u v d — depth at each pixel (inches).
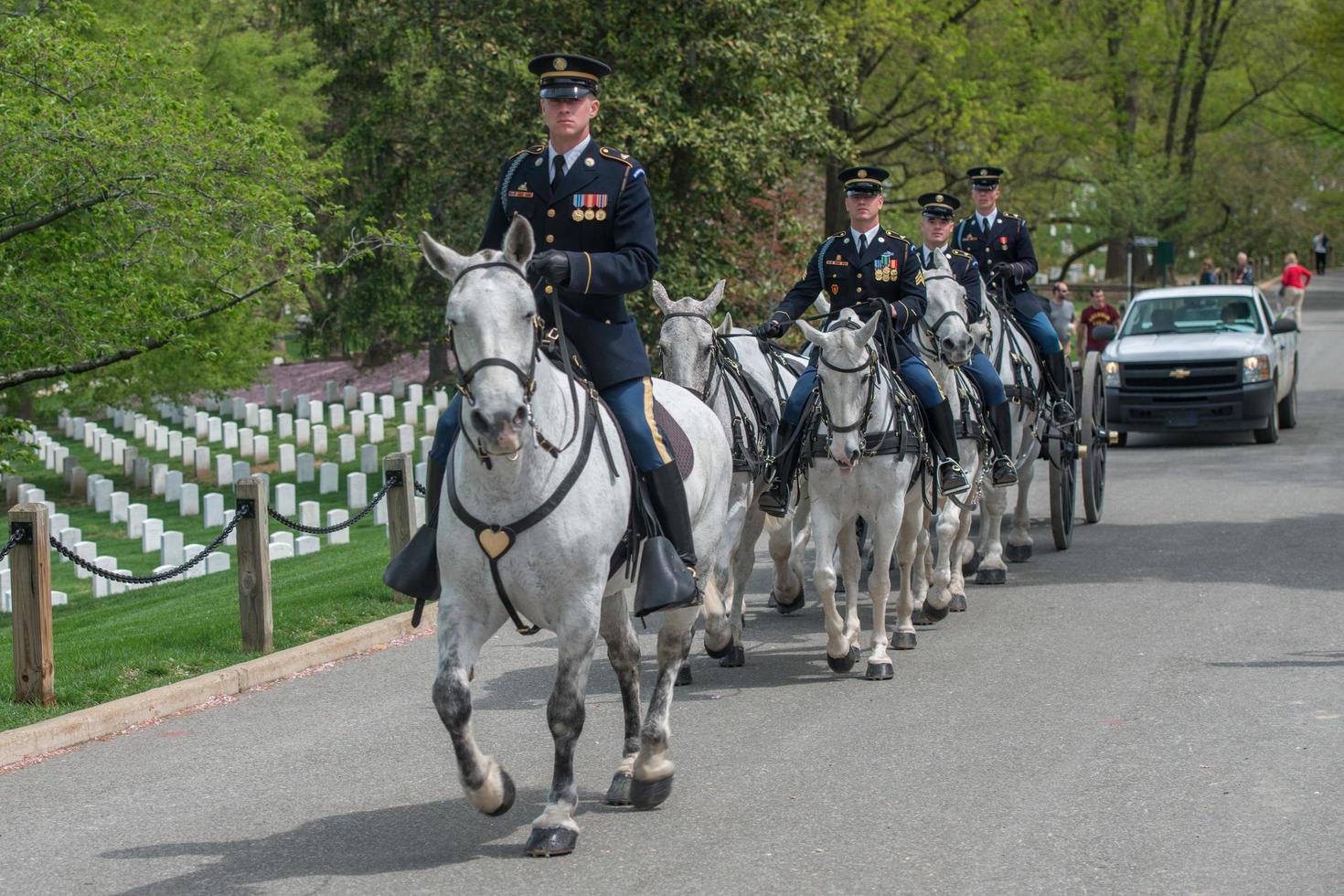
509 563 290.4
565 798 303.9
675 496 326.6
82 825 332.5
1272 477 914.7
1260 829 303.6
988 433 550.6
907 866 288.0
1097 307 1348.4
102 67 808.9
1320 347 2042.3
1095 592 585.6
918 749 372.5
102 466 1510.8
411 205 1510.8
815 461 452.1
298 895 283.0
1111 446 1144.2
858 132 1808.6
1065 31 2229.3
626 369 334.6
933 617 533.3
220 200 817.5
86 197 800.3
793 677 462.9
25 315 784.9
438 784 356.8
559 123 330.6
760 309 1214.3
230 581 787.4
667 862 294.7
